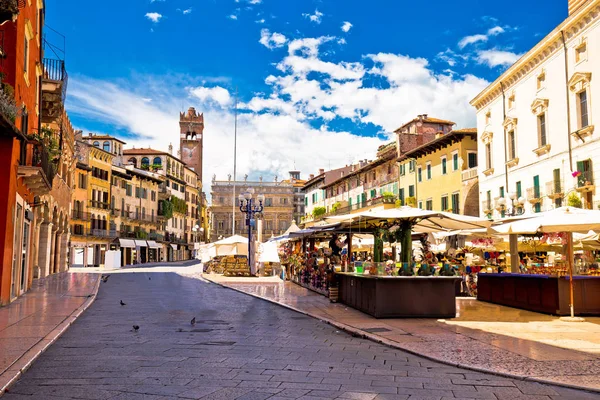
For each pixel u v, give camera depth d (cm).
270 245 3997
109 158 7638
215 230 11838
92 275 3791
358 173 7125
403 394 641
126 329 1184
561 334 1096
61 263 4303
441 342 997
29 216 2108
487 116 4403
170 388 661
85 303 1711
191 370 764
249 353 901
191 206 11488
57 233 4081
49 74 2417
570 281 1338
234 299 2027
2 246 1577
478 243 2375
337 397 624
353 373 753
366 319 1352
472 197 4656
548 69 3525
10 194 1599
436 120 6028
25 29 1936
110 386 670
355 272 1652
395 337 1054
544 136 3609
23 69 1878
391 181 6216
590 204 3125
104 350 921
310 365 805
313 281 2452
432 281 1385
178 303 1839
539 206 3622
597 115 3033
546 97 3547
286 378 717
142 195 8825
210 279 3444
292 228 3222
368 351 933
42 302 1725
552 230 1355
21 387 666
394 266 1513
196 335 1102
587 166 3158
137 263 8519
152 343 997
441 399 621
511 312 1526
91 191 7138
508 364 799
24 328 1130
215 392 642
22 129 1911
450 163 4950
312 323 1316
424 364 821
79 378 712
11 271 1656
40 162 1878
